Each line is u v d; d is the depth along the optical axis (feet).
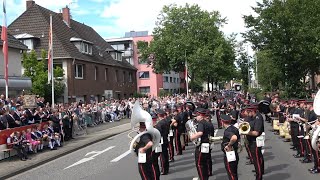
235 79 218.38
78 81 130.52
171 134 43.86
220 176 35.50
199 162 29.43
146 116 26.68
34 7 138.10
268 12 79.87
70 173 40.83
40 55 124.67
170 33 160.04
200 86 264.72
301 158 42.65
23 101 60.90
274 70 110.22
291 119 44.80
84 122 85.30
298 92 84.94
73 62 126.21
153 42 163.63
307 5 76.18
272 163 40.55
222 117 28.32
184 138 50.37
